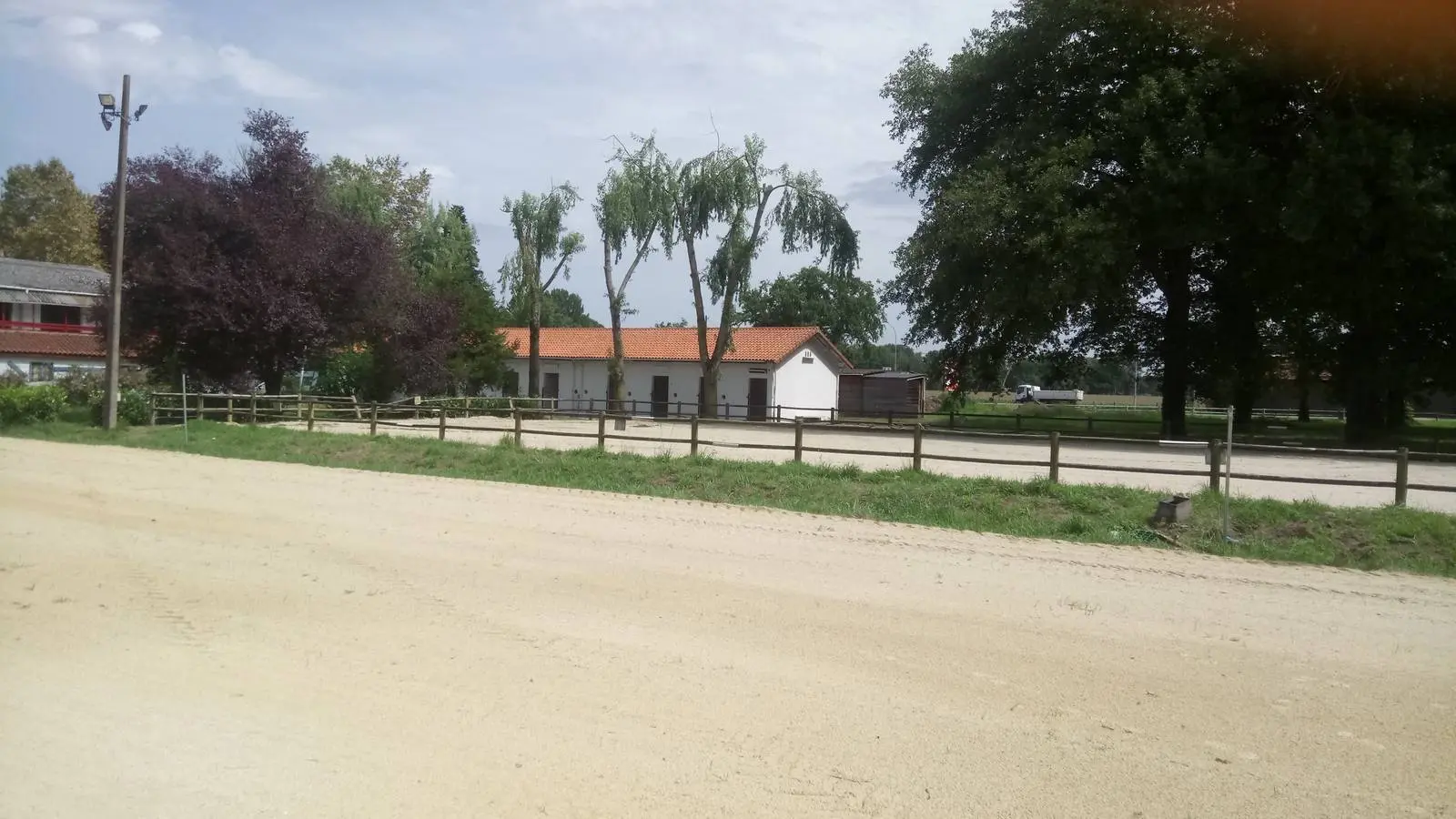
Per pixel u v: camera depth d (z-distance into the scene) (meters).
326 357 38.19
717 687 6.57
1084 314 39.69
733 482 17.17
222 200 33.28
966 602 9.04
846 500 15.64
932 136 40.12
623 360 45.97
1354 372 33.31
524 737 5.67
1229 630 8.28
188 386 34.41
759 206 43.41
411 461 20.75
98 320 32.78
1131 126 31.20
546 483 17.80
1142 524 13.58
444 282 47.44
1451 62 27.31
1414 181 27.72
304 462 20.92
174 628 7.74
